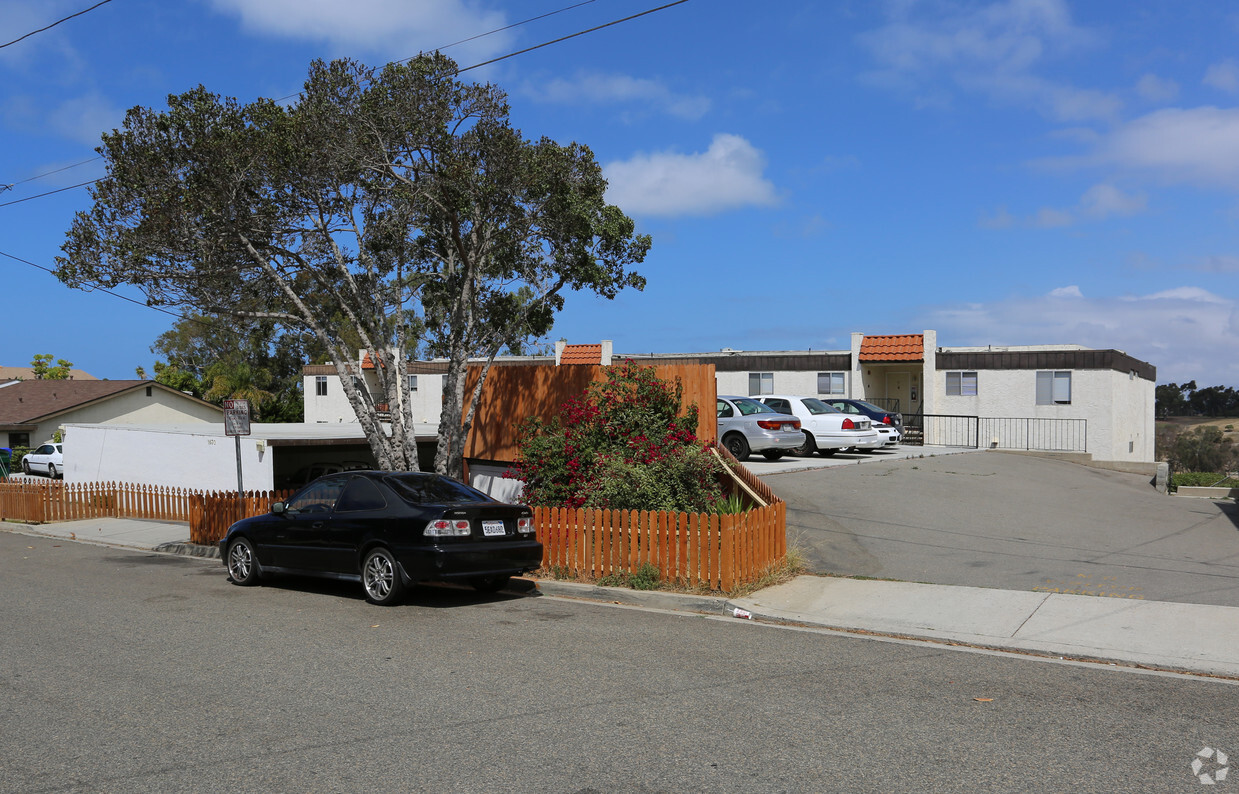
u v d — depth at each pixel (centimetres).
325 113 1399
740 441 2158
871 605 945
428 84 1377
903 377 3347
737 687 661
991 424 3062
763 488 1319
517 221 1471
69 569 1392
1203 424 7631
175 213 1353
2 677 708
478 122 1413
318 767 503
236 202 1416
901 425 2677
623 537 1095
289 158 1382
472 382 1725
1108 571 1109
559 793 464
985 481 1869
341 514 1065
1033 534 1353
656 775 488
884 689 657
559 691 651
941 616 891
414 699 633
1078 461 2725
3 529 2150
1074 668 719
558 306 1606
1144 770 495
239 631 873
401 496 1031
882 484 1753
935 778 483
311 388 4425
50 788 476
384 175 1463
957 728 566
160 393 4534
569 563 1145
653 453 1192
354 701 629
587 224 1452
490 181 1398
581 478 1260
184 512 2081
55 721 591
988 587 1023
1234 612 877
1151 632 810
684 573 1041
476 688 660
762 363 3406
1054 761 509
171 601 1061
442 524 973
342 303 1557
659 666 724
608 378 1372
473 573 988
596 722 579
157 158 1375
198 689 664
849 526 1384
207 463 2236
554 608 991
